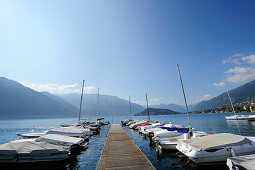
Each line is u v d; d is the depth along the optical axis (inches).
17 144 488.4
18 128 2160.4
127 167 342.3
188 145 452.8
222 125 1619.1
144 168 335.6
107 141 700.7
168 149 602.5
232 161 299.3
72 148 582.2
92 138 1026.1
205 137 482.9
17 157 456.4
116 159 405.4
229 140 434.6
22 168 455.8
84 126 1332.4
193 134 644.1
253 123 1679.4
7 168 451.5
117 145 602.2
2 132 1610.5
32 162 460.8
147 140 905.5
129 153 470.3
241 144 416.8
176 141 625.9
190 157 428.5
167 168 441.1
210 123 1943.9
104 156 437.1
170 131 740.7
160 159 522.0
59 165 479.5
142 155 444.5
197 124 1879.9
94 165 492.1
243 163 287.1
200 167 420.2
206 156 403.2
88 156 589.9
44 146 496.4
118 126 1696.6
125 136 869.2
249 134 996.6
